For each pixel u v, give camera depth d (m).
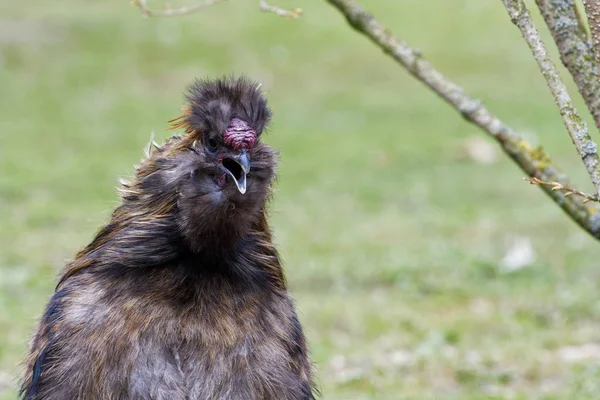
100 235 8.73
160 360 8.21
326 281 20.34
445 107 38.16
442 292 19.61
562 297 19.23
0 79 39.75
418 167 30.75
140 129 34.84
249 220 8.32
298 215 25.83
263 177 8.38
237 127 8.24
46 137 33.44
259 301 8.54
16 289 19.17
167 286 8.29
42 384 8.40
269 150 8.52
